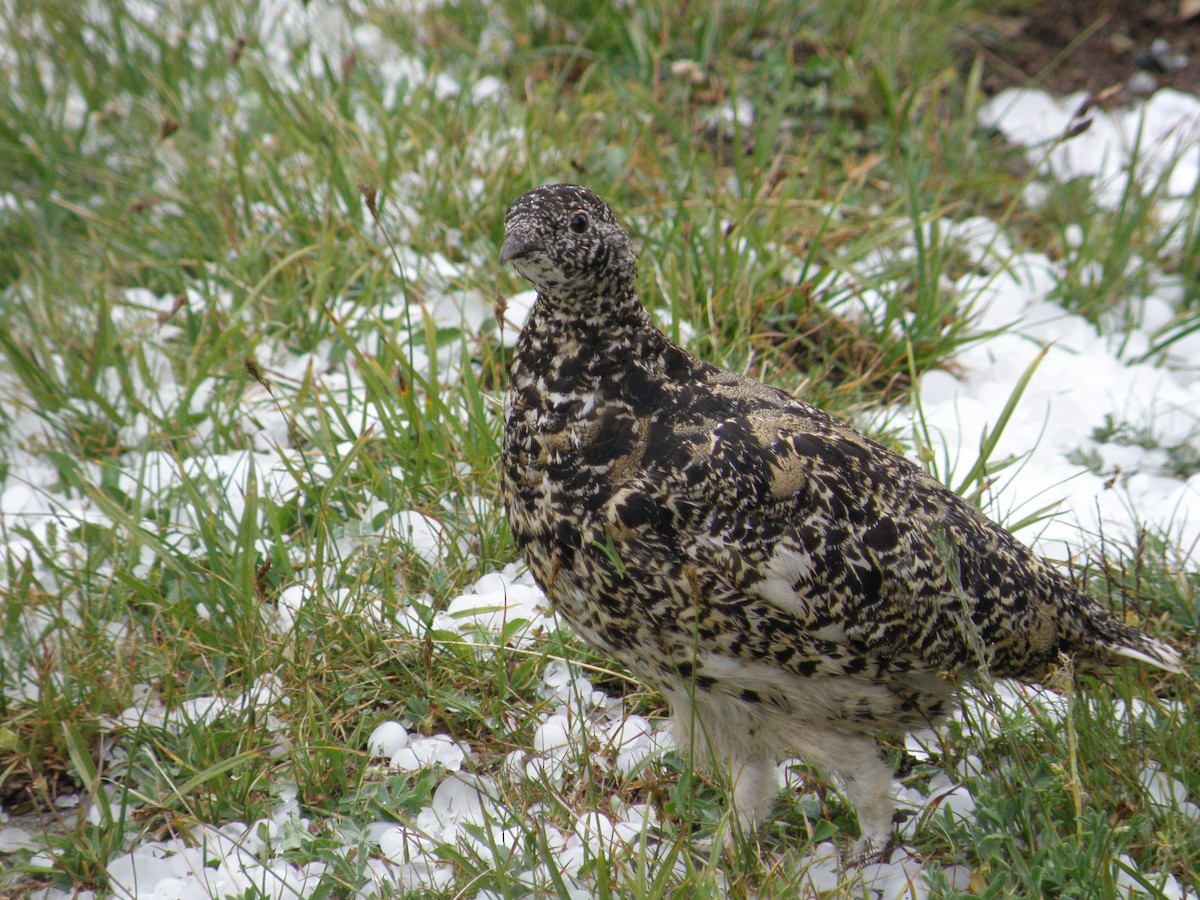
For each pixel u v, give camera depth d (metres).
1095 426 9.39
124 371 9.22
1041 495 8.55
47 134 11.62
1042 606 6.30
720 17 12.82
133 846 6.39
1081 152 12.74
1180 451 9.16
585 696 7.14
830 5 13.29
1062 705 6.96
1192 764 6.57
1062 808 6.23
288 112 11.38
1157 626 7.48
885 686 5.99
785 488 5.70
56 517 8.11
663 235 9.95
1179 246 11.70
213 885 6.11
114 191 11.21
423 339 9.41
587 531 5.74
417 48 13.15
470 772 6.76
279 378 9.31
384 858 6.16
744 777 6.36
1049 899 5.87
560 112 11.73
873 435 8.76
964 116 12.27
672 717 6.44
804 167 10.80
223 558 7.71
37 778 6.75
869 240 10.00
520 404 5.88
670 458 5.68
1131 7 14.44
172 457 8.68
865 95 12.45
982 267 11.13
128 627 7.46
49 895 6.21
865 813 6.16
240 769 6.63
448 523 8.05
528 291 9.80
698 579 5.63
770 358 9.43
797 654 5.77
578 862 6.14
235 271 9.95
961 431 8.55
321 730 6.82
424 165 10.80
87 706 7.04
